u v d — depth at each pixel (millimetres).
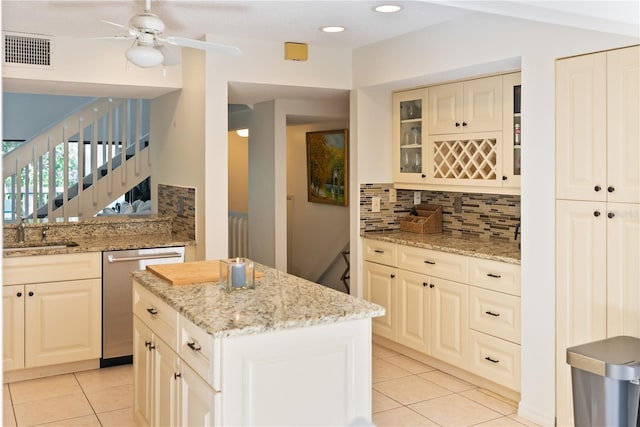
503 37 3561
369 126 4945
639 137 2900
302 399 2365
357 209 4988
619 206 2998
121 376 4281
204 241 4457
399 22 3943
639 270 2932
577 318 3223
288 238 7512
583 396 2766
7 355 4082
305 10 3607
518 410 3598
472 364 4000
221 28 4086
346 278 6336
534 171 3410
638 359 2656
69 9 3553
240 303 2576
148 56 2867
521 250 3512
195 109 4520
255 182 6137
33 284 4141
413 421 3518
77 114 6086
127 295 4465
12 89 4789
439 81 4438
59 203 7238
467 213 4879
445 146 4586
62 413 3646
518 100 3953
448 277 4168
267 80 4520
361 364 2502
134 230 5047
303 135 7082
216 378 2191
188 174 4762
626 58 2939
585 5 2275
